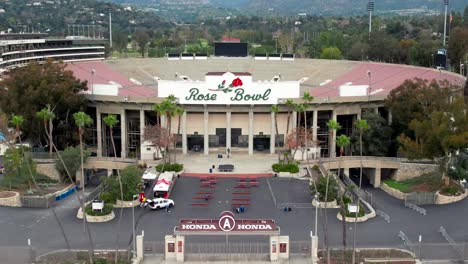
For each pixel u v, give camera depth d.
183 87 132.25
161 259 75.94
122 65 194.00
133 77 181.62
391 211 99.50
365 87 139.62
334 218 93.00
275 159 129.62
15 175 111.00
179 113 124.19
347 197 99.62
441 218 94.75
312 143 129.25
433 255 76.56
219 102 131.88
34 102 127.06
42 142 138.25
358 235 85.50
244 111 135.25
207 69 198.75
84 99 134.50
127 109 138.25
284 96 133.25
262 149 139.62
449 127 105.88
